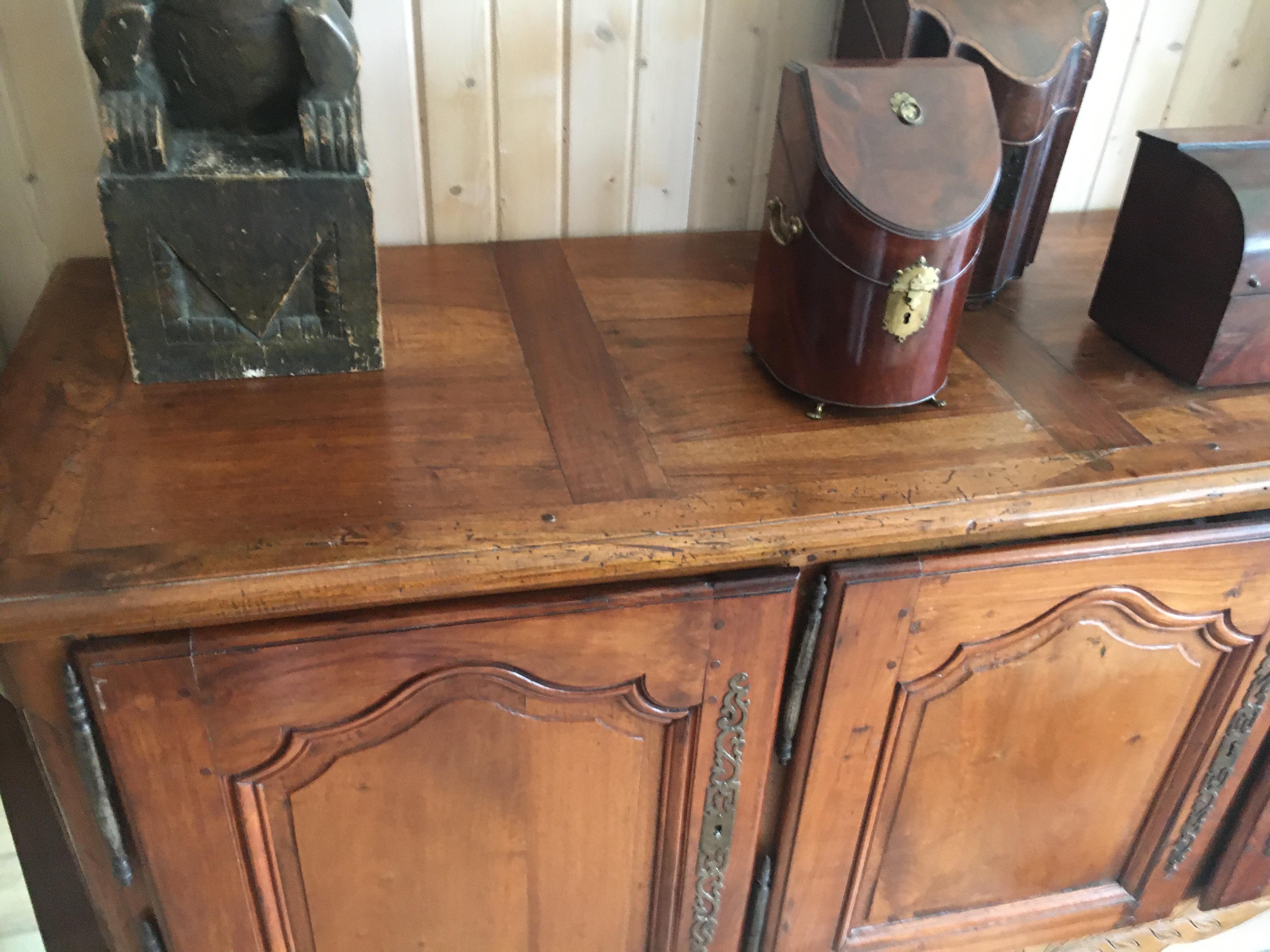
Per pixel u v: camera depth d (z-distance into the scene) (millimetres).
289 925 839
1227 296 870
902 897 1027
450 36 1007
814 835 932
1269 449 842
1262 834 1082
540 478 756
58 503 701
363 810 788
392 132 1047
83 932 905
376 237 1006
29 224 1009
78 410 798
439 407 832
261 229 793
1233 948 1205
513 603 711
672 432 819
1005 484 782
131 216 768
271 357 849
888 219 754
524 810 829
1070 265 1148
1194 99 1254
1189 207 896
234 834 762
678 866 906
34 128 964
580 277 1059
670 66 1076
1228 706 960
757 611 758
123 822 743
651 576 743
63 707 677
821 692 834
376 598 667
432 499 727
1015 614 833
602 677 765
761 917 989
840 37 1076
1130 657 898
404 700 733
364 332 854
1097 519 787
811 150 777
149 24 735
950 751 916
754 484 765
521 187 1111
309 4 748
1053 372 940
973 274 1022
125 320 804
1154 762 996
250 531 687
